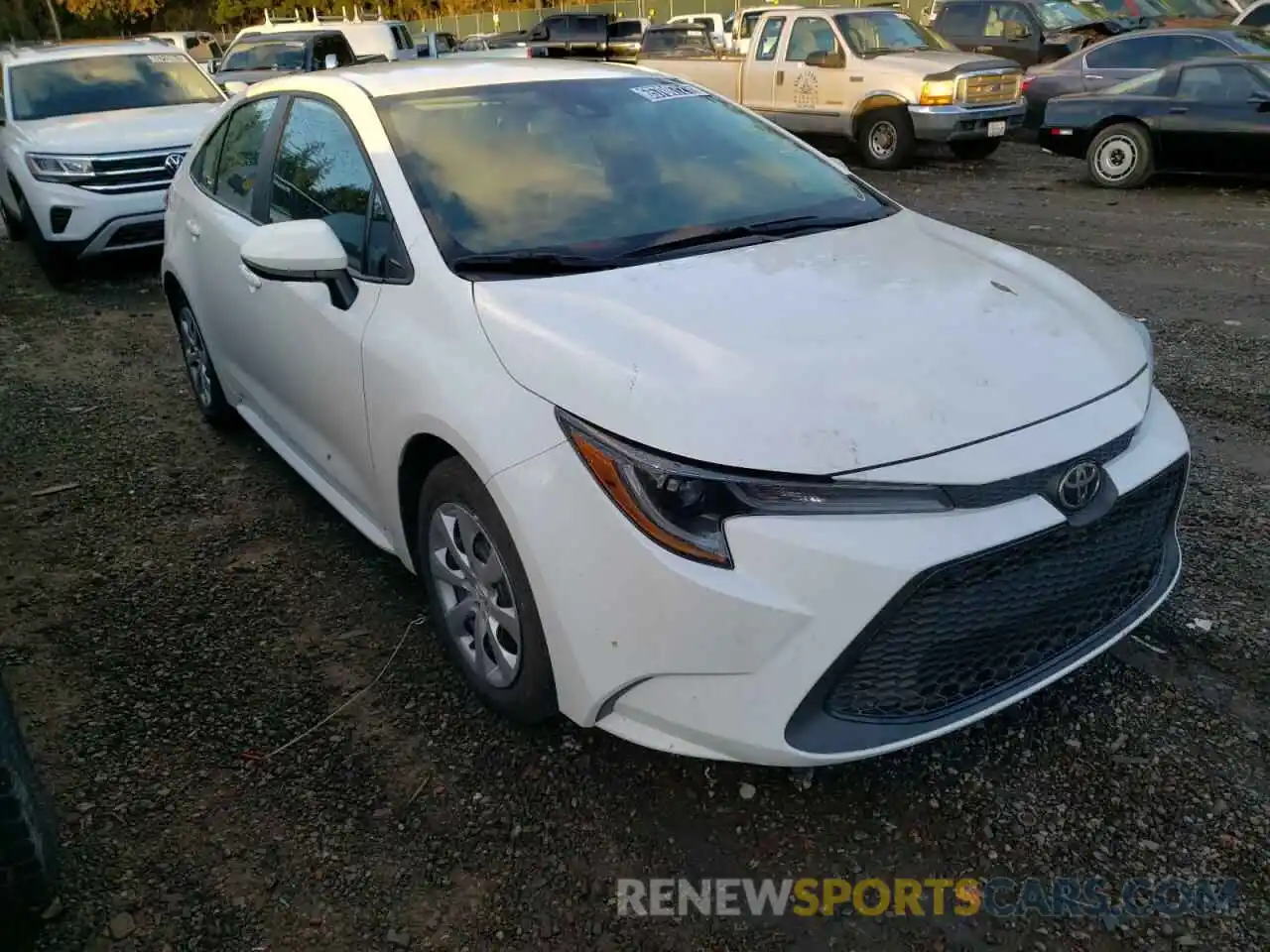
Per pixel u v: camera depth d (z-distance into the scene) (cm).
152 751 292
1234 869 240
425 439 291
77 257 842
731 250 314
